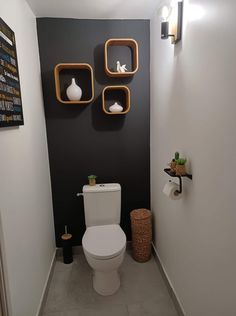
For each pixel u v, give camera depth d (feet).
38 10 6.40
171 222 5.99
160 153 6.75
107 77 7.43
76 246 8.21
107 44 7.04
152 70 7.23
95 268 5.82
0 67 3.72
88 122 7.59
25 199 4.86
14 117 4.31
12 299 3.92
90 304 5.95
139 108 7.71
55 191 7.83
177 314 5.58
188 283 4.97
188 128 4.63
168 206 6.20
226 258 3.42
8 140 4.06
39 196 6.13
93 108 7.54
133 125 7.79
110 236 6.44
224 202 3.41
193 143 4.42
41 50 7.04
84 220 8.09
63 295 6.29
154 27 6.81
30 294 4.93
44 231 6.52
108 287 6.21
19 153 4.65
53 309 5.83
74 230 8.11
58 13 6.65
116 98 7.58
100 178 7.95
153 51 7.04
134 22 7.23
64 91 7.35
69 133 7.57
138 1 6.04
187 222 4.89
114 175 8.00
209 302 4.02
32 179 5.52
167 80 5.84
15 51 4.54
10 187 4.04
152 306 5.84
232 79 3.06
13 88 4.32
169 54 5.60
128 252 8.27
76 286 6.62
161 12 6.08
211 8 3.52
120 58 7.40
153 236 7.99
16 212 4.28
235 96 3.01
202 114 4.00
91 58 7.26
